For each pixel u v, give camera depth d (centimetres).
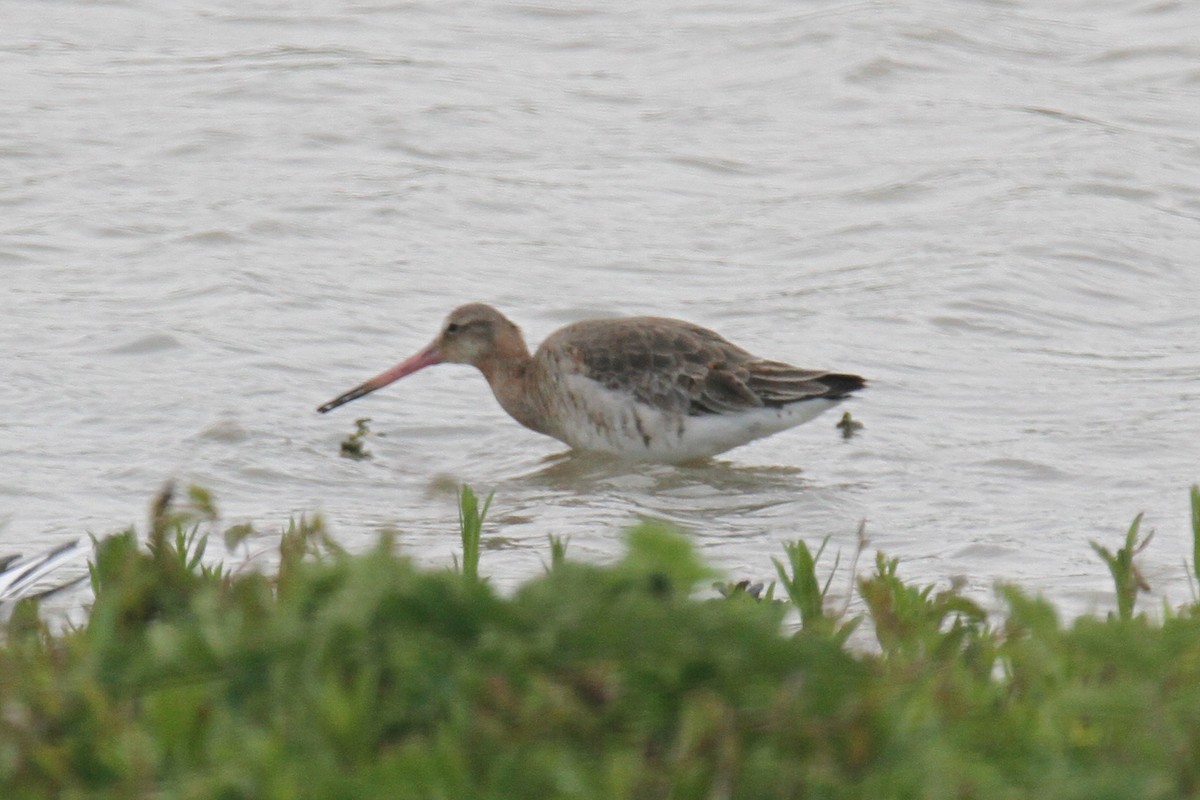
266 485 1332
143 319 1688
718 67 2622
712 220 2050
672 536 574
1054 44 2752
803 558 697
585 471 1425
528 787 460
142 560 646
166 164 2162
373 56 2630
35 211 1988
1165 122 2419
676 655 502
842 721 488
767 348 1680
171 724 487
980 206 2081
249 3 2895
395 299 1798
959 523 1244
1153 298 1845
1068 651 578
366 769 462
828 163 2245
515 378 1519
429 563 1000
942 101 2478
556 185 2139
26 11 2820
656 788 466
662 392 1448
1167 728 499
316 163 2189
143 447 1391
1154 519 1234
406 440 1484
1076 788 475
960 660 612
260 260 1873
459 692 489
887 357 1661
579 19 2847
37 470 1321
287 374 1590
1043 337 1725
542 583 537
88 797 464
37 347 1606
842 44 2655
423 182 2127
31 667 551
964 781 471
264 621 543
